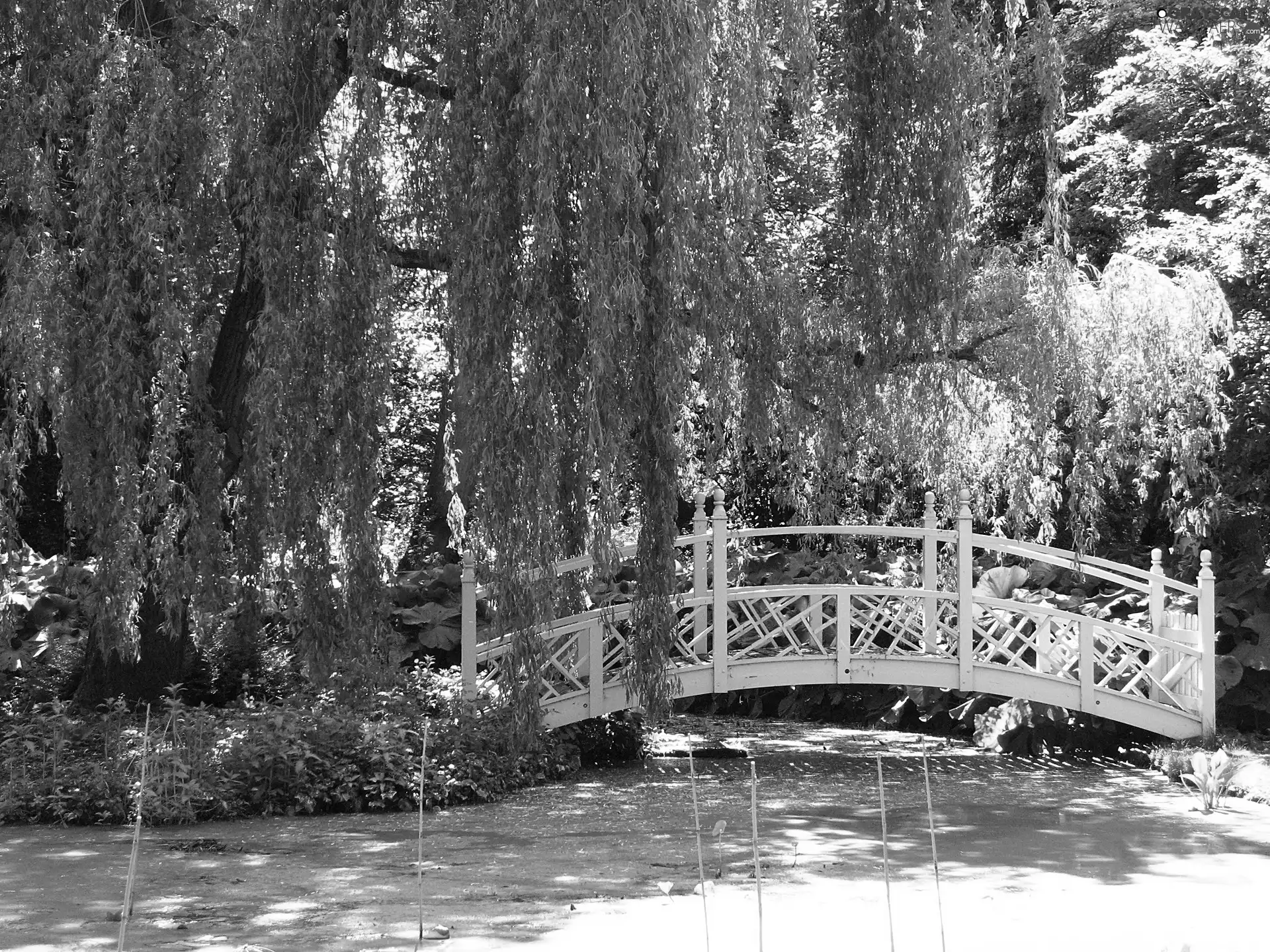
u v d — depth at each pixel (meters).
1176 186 16.80
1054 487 12.48
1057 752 12.37
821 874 7.05
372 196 9.09
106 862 7.11
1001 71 11.50
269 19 8.97
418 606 12.94
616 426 8.80
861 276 10.91
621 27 8.27
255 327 9.59
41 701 10.82
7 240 8.60
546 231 8.38
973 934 5.80
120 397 8.48
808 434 11.70
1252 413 14.27
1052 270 11.59
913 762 11.91
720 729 14.91
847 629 11.27
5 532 8.82
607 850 7.62
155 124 8.44
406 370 17.66
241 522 9.45
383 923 5.86
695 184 8.86
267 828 8.17
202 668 11.45
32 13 8.80
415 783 8.99
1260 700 12.35
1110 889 6.77
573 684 11.12
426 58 9.55
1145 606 13.52
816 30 10.96
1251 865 7.39
